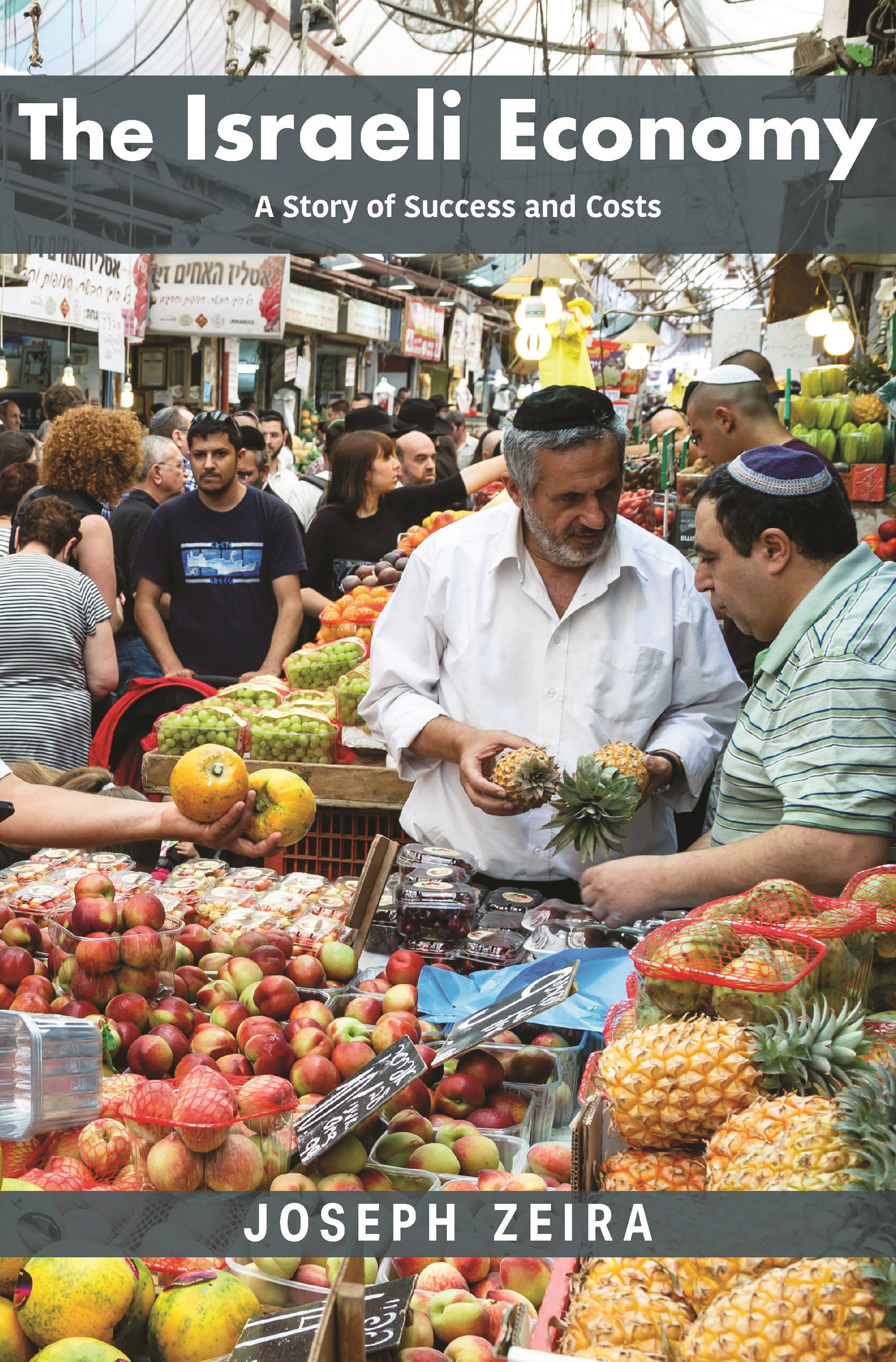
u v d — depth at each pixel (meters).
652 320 23.23
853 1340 0.96
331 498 5.79
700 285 21.33
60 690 4.24
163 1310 1.29
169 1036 1.87
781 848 1.82
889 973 1.53
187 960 2.20
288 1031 1.93
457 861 2.52
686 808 2.62
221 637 5.23
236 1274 1.39
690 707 2.73
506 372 24.48
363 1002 2.06
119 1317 1.25
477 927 2.40
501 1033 1.78
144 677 5.21
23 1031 1.52
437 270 18.72
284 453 9.66
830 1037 1.24
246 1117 1.48
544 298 7.99
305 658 4.32
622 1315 1.10
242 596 5.22
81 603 4.35
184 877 2.69
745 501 1.97
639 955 1.40
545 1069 1.90
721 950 1.36
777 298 8.51
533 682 2.64
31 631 4.19
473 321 20.56
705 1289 1.11
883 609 1.88
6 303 7.88
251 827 2.16
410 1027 1.90
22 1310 1.24
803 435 6.15
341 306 14.93
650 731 2.68
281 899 2.53
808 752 1.85
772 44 9.68
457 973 2.21
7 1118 1.50
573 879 2.71
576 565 2.51
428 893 2.36
